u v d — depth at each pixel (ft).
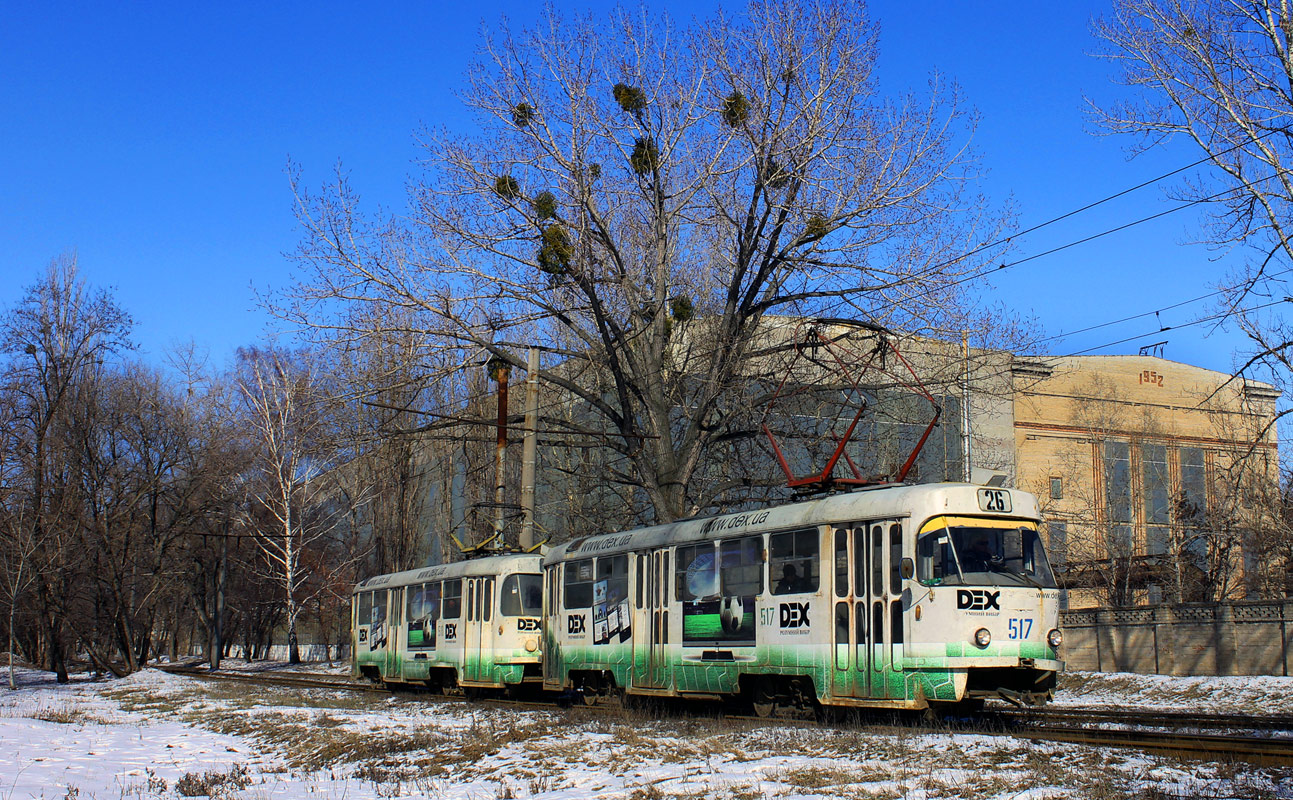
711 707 61.31
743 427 91.20
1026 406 177.58
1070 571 152.66
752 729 47.34
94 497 131.23
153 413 138.21
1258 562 121.39
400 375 88.12
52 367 132.87
